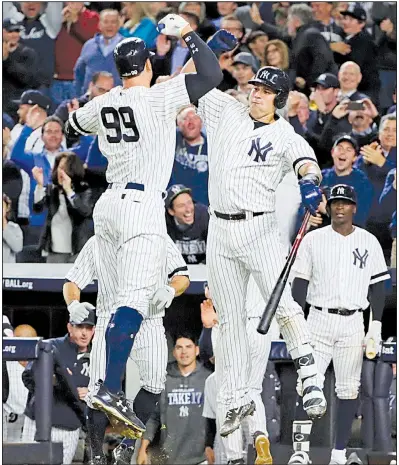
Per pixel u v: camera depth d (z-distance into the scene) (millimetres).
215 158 24219
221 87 42656
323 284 34781
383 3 43875
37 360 32656
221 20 43500
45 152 40719
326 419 36406
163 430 35562
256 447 30547
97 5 42719
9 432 34969
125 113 22625
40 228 40219
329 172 41375
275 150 23656
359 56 43031
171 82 22750
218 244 24203
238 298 24438
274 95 23906
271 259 23828
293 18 43969
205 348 36688
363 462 35062
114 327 21969
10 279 37906
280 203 39156
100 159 40625
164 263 23234
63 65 42438
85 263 24734
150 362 23969
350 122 42000
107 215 22906
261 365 31328
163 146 22797
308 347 23719
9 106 41281
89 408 24047
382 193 41219
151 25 42969
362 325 34969
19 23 42156
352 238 35031
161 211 22906
